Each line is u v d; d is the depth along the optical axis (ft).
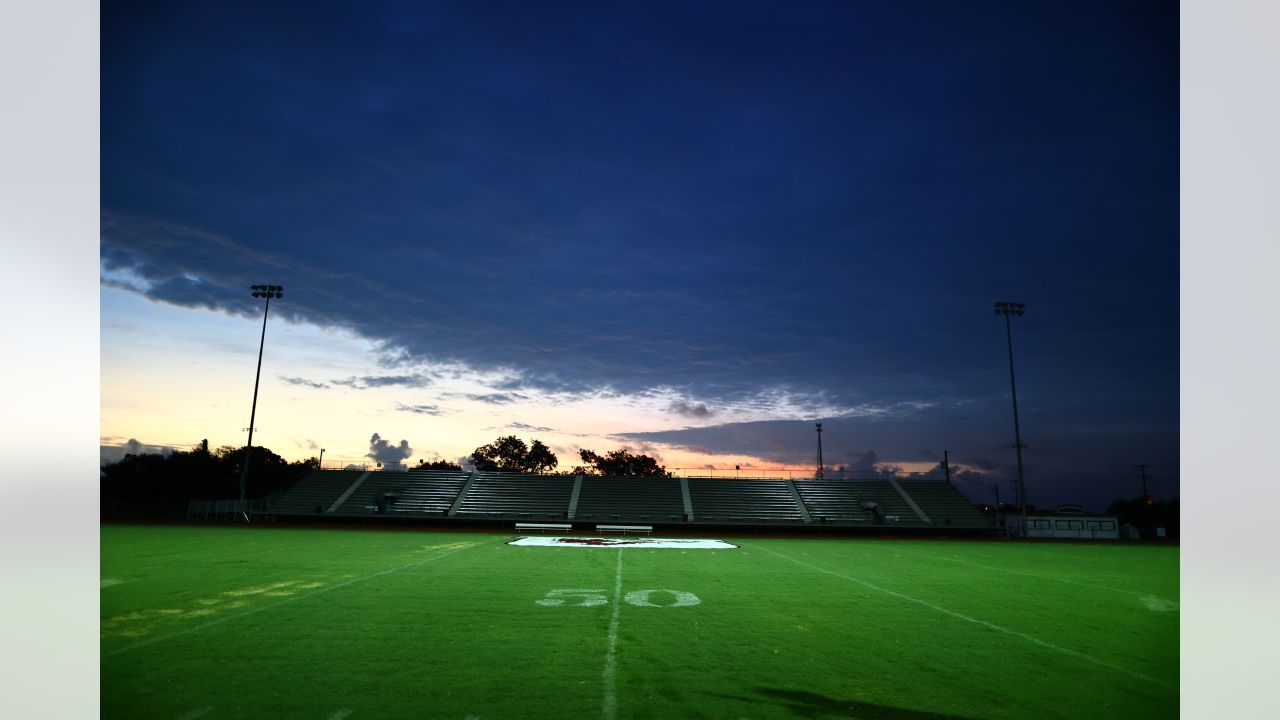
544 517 117.08
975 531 122.42
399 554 61.62
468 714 17.54
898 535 119.44
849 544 90.43
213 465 154.10
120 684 19.92
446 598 35.81
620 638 26.48
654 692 19.52
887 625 30.25
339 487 127.75
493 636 26.58
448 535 93.56
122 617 30.17
